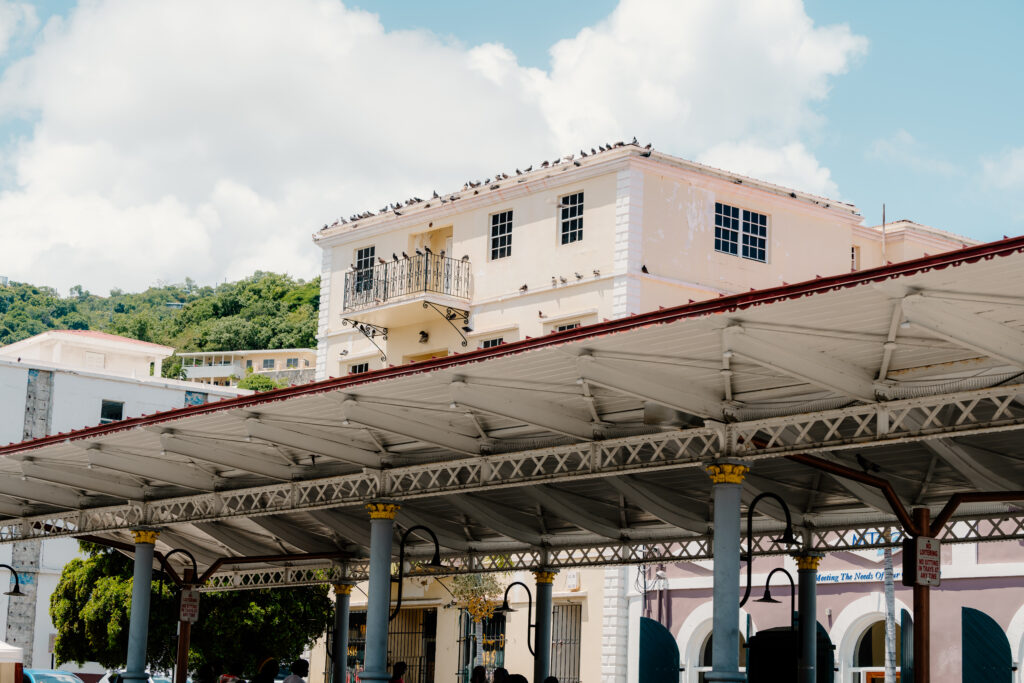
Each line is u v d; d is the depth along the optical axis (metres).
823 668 23.95
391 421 19.58
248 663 34.66
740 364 15.97
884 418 15.84
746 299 13.99
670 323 14.72
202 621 34.12
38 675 33.84
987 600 27.00
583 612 36.16
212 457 22.67
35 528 30.25
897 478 21.55
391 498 21.78
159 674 41.09
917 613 18.80
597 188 37.72
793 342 15.04
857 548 23.44
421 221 42.75
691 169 37.78
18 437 54.62
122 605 33.94
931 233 43.81
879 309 13.77
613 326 15.34
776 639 19.52
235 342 134.88
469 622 39.94
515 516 26.95
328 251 46.09
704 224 37.97
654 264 36.81
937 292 12.97
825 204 40.28
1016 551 26.64
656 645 27.81
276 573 32.50
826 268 40.31
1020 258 11.95
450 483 20.88
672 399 16.73
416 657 41.78
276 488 23.98
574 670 36.03
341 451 21.48
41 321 161.12
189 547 32.72
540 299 38.62
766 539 27.34
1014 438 19.06
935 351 14.97
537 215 39.22
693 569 33.25
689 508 24.47
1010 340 13.70
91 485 26.06
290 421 20.55
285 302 139.75
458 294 40.78
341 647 30.58
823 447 16.33
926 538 19.06
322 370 45.41
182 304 182.62
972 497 19.19
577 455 21.66
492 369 17.20
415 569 29.33
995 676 25.88
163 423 21.56
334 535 30.55
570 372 17.03
